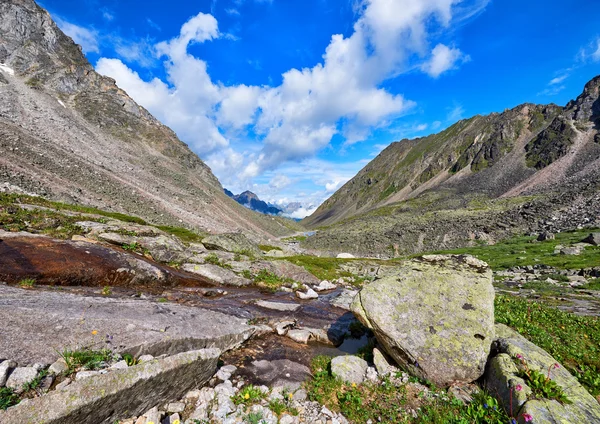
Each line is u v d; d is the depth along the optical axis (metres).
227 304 18.06
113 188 80.62
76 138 114.25
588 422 6.28
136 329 8.99
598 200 88.81
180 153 186.38
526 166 199.75
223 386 8.37
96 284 15.32
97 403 5.29
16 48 151.62
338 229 176.38
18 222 18.88
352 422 7.24
